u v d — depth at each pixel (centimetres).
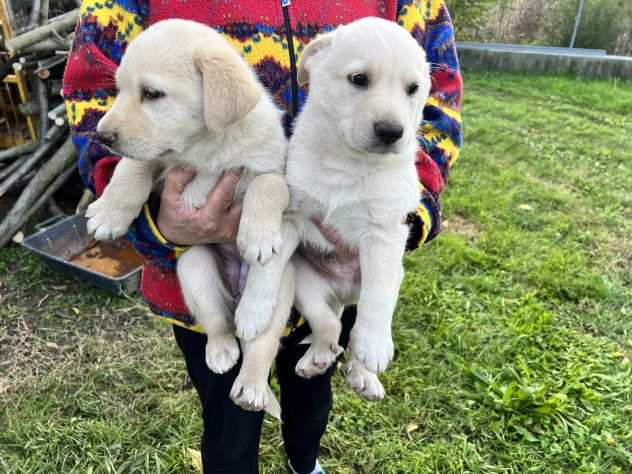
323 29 51
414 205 50
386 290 48
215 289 50
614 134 192
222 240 49
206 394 52
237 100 44
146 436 76
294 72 51
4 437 75
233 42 49
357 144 45
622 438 78
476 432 79
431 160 54
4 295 103
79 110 49
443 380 87
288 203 49
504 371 88
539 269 113
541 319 98
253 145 48
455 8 285
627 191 151
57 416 79
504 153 173
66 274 108
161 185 50
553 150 177
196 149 47
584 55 271
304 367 49
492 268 115
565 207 140
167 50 45
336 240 51
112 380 86
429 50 56
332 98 47
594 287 108
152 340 94
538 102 226
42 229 110
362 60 46
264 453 74
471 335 95
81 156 49
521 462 75
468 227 130
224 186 46
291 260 53
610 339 97
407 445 77
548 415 80
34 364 89
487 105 217
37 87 122
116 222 46
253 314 47
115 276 105
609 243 126
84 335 94
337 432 77
